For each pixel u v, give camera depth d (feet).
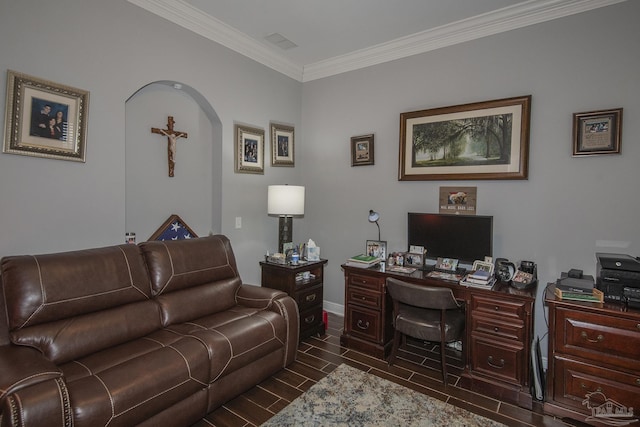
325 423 6.46
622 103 7.65
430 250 9.77
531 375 7.39
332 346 9.95
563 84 8.29
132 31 8.04
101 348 6.09
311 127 13.05
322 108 12.75
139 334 6.71
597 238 7.98
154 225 9.38
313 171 13.04
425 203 10.44
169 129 9.56
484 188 9.41
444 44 9.94
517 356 7.32
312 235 13.12
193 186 10.27
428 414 6.79
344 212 12.27
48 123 6.72
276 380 8.00
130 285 6.95
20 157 6.44
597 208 7.97
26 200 6.52
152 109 9.25
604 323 6.39
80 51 7.16
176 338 6.59
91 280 6.37
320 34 10.25
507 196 9.07
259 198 11.57
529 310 7.23
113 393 4.94
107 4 7.57
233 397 7.00
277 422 6.48
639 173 7.50
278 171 12.28
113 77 7.71
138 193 9.02
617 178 7.73
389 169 11.17
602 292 6.70
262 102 11.58
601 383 6.43
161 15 8.60
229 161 10.53
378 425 6.43
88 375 5.20
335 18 9.30
